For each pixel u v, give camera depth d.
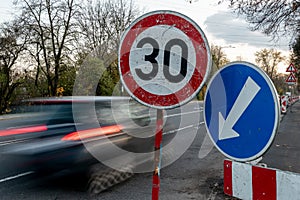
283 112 20.12
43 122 4.88
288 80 19.03
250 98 2.63
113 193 4.50
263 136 2.56
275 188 2.81
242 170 3.11
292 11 9.59
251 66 2.60
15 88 27.78
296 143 8.73
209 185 4.78
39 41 27.23
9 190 4.55
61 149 4.59
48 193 4.47
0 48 26.33
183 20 2.11
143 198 4.30
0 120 14.36
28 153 4.72
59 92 26.28
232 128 2.75
